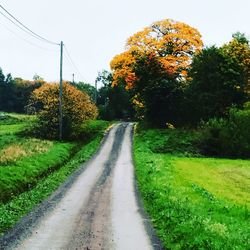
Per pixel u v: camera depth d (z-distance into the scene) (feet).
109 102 404.36
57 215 60.23
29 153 121.19
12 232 50.52
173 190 78.95
